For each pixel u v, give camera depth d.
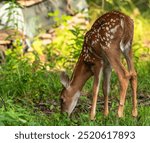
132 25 10.01
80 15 17.02
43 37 15.88
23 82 11.52
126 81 9.82
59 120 9.82
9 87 11.42
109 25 9.88
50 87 11.65
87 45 10.08
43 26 16.17
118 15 9.95
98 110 10.70
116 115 9.92
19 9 15.12
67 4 16.88
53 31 16.25
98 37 9.93
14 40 14.23
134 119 9.82
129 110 10.41
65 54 14.77
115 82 11.91
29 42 15.14
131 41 10.01
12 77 11.70
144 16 18.16
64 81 10.28
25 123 9.43
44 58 14.56
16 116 9.36
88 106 10.98
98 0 17.88
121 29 9.87
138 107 10.83
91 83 11.97
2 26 14.79
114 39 9.86
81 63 10.20
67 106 10.29
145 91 11.93
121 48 9.90
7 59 12.76
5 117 9.11
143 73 12.77
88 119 9.86
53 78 12.09
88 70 10.16
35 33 15.84
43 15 16.23
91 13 17.45
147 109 10.40
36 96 11.29
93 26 10.09
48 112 10.71
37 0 16.02
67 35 15.77
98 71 9.98
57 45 15.46
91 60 10.02
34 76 11.77
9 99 10.90
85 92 11.69
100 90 11.68
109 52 9.84
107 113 10.13
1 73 11.84
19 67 12.17
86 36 10.13
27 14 15.65
